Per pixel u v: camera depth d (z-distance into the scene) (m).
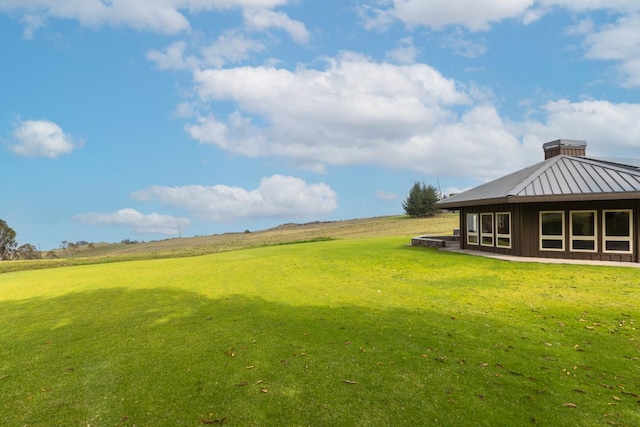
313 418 4.03
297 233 64.19
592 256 14.20
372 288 10.50
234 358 5.70
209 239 74.19
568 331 6.57
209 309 8.95
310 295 9.95
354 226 67.75
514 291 9.53
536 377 4.86
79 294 11.77
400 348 5.89
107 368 5.50
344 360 5.47
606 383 4.69
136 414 4.20
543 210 15.09
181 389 4.75
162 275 14.95
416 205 73.06
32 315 9.19
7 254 54.72
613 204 13.82
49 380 5.15
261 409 4.23
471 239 18.66
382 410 4.14
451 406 4.19
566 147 19.42
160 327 7.58
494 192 16.81
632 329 6.57
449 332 6.61
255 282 12.26
